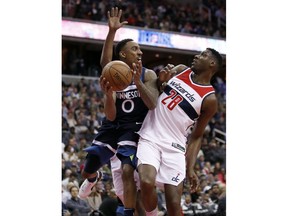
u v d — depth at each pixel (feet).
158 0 61.82
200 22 62.03
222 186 34.27
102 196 29.27
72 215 27.14
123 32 51.44
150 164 13.51
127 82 13.32
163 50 54.65
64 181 29.25
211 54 14.61
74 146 36.65
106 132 14.90
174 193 13.69
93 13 53.42
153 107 14.01
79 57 56.65
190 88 14.35
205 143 44.70
